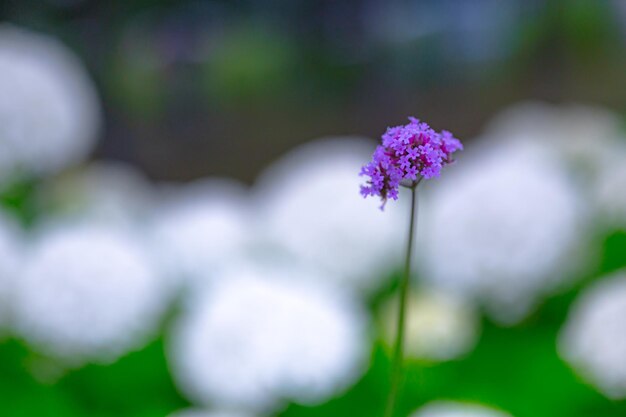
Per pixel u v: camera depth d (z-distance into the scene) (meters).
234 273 1.86
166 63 3.86
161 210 2.42
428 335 1.76
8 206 2.13
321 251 1.93
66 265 1.76
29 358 1.75
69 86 2.14
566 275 1.93
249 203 2.63
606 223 2.07
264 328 1.67
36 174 2.17
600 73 3.76
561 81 3.78
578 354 1.72
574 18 3.83
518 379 1.75
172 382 1.74
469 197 1.88
